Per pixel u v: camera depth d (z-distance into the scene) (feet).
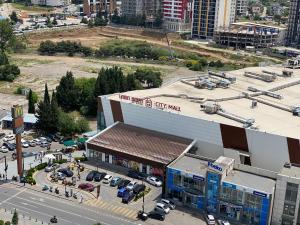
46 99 650.43
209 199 452.35
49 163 541.34
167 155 517.96
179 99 609.01
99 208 453.17
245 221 440.04
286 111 581.94
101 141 558.56
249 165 497.87
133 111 571.28
